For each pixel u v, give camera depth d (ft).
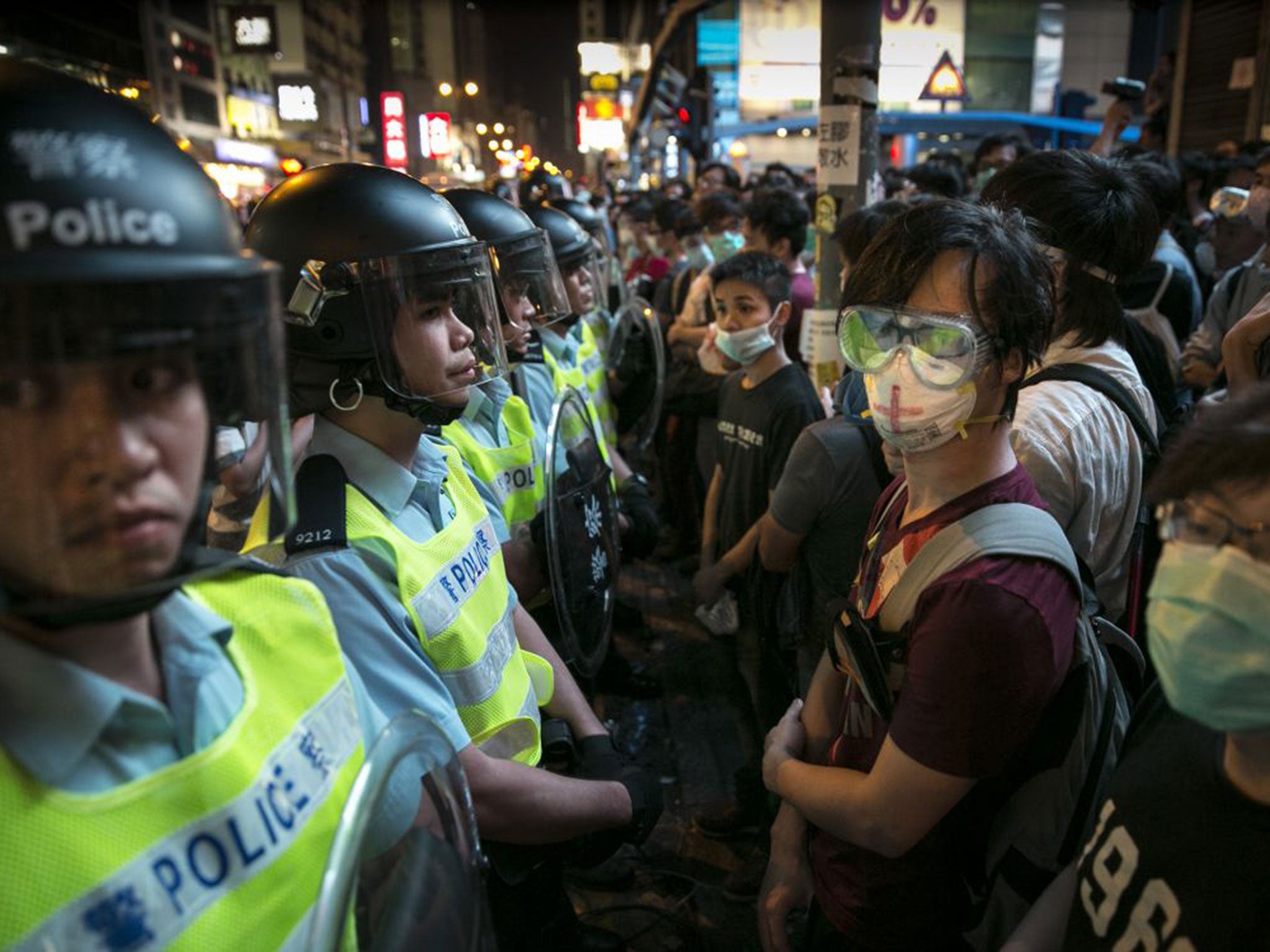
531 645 5.75
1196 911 2.52
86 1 96.68
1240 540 2.31
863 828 4.05
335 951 2.23
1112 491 5.15
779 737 4.93
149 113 2.36
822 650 7.23
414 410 4.46
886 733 4.29
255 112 154.71
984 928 4.08
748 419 8.93
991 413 3.91
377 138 207.62
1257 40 24.14
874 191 11.02
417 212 4.46
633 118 72.69
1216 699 2.37
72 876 2.12
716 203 18.35
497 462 7.22
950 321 3.72
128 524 2.02
